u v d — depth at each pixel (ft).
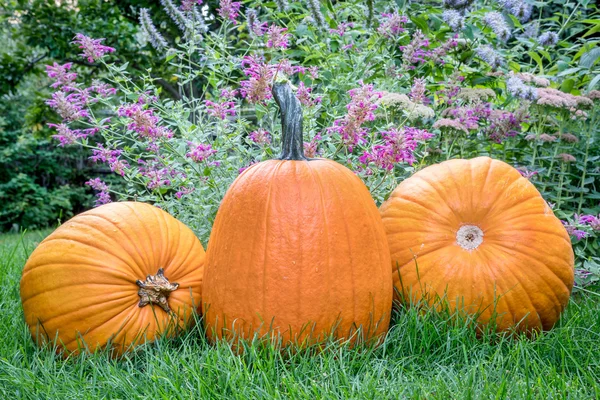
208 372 6.35
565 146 11.66
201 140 10.49
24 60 31.32
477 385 6.22
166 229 8.12
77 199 45.14
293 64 14.01
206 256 7.82
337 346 7.20
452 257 8.04
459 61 13.33
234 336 7.13
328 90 11.85
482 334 8.00
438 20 13.04
